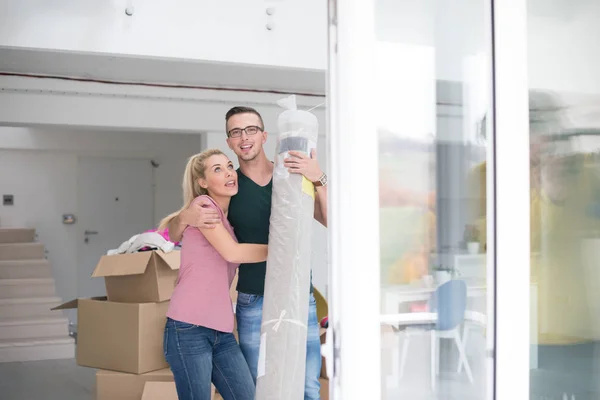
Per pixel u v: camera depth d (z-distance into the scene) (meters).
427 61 1.93
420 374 1.91
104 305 4.20
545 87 2.02
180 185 9.49
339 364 1.85
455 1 1.96
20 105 5.45
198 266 2.89
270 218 2.67
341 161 1.85
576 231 2.04
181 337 2.85
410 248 1.90
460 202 1.95
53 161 8.84
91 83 5.62
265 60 4.94
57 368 6.24
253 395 2.94
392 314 1.89
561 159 2.03
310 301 2.89
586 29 2.05
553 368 2.03
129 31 4.64
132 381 4.04
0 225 8.57
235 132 2.93
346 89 1.84
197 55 4.79
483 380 1.95
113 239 9.21
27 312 7.29
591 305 2.06
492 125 1.97
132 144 9.04
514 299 1.95
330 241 1.87
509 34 1.97
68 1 4.52
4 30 4.40
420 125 1.91
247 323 2.96
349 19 1.85
